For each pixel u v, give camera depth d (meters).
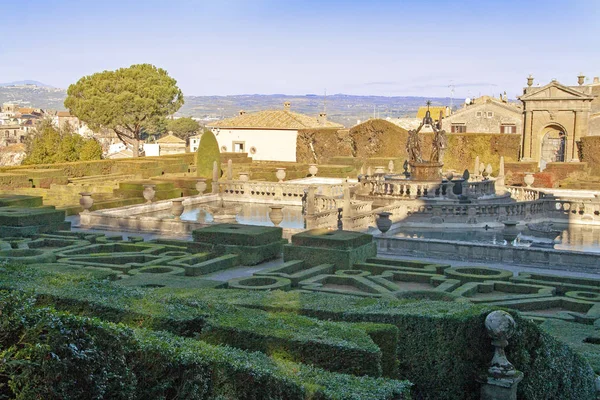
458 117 85.94
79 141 73.06
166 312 11.37
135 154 97.69
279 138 83.81
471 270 22.27
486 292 20.03
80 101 93.44
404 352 11.36
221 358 8.99
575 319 16.95
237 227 27.08
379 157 69.25
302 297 13.91
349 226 33.53
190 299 12.20
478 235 35.06
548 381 11.21
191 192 49.72
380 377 9.24
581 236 34.69
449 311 11.42
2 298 8.14
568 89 68.19
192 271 22.59
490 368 10.66
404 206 38.88
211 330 10.70
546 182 57.53
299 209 45.06
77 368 7.68
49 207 34.75
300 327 10.74
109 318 11.45
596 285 20.97
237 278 20.53
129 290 12.67
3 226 28.98
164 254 25.02
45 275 13.39
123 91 93.44
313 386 8.38
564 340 14.44
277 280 20.66
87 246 25.78
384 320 11.51
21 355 7.45
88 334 7.96
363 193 45.19
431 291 18.41
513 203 38.66
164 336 9.56
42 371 7.47
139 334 9.18
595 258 24.77
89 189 47.72
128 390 8.18
